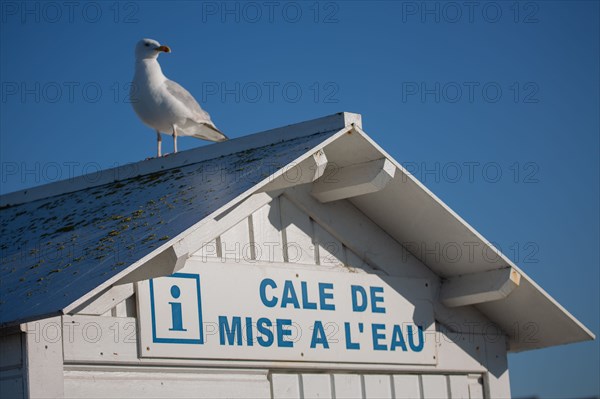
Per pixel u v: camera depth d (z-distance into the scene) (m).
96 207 9.73
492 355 11.05
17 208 10.97
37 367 7.61
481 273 10.45
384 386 10.05
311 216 9.81
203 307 8.68
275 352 9.12
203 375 8.67
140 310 8.26
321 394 9.50
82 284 7.43
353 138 9.18
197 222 7.87
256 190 8.48
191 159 10.23
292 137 9.55
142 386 8.23
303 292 9.48
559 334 10.88
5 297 7.95
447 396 10.60
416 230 10.21
